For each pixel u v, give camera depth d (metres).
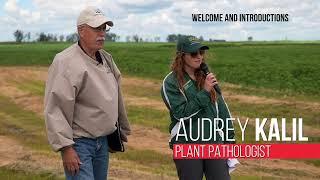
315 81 64.12
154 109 40.94
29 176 16.38
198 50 8.55
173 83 8.71
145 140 29.20
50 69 8.12
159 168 21.22
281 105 40.62
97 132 8.16
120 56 112.75
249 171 20.53
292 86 59.34
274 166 21.50
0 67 89.62
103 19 8.02
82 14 8.12
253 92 50.16
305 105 40.00
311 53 111.19
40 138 29.70
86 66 8.08
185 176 8.83
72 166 8.01
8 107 44.12
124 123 8.91
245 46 151.50
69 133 7.93
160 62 94.56
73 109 8.01
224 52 119.44
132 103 44.38
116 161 21.72
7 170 17.69
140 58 105.69
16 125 34.69
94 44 8.14
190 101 8.61
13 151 23.11
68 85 7.92
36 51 144.25
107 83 8.26
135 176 17.53
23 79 69.19
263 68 80.31
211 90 8.65
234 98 45.62
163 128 32.62
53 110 7.92
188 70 8.77
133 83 60.94
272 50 126.31
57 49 161.62
